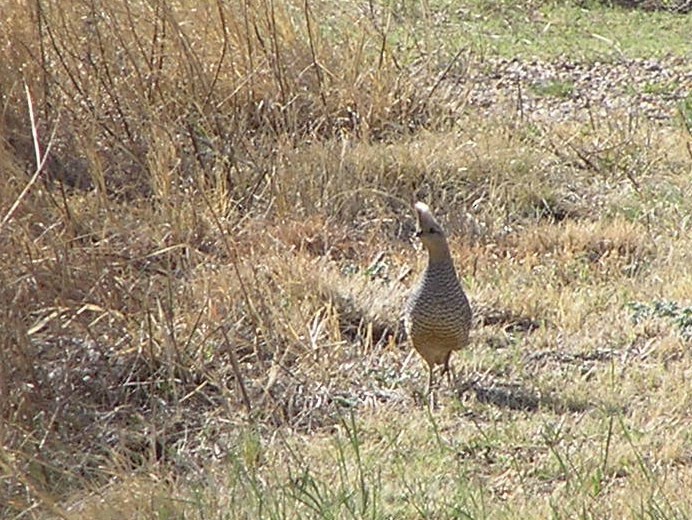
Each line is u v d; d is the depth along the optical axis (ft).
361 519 39.96
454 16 109.19
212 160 66.18
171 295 49.78
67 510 40.52
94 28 64.34
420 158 70.33
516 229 67.67
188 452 45.52
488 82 92.53
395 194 68.59
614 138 78.43
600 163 75.25
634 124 82.48
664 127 83.61
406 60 81.51
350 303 56.24
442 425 47.34
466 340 48.96
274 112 70.74
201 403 48.98
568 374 51.47
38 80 62.59
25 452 43.62
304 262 58.03
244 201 65.41
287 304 54.03
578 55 100.37
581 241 65.26
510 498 41.86
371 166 69.00
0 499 41.11
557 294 58.70
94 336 48.93
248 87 70.38
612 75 95.86
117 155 63.16
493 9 111.34
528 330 56.24
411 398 49.85
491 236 66.39
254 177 66.23
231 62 70.74
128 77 64.90
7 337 46.09
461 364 51.80
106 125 63.31
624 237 65.36
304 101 73.67
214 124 67.26
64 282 49.21
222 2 69.77
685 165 76.23
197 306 52.39
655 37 107.34
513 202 69.72
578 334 55.11
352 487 42.06
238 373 48.29
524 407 48.98
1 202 49.32
